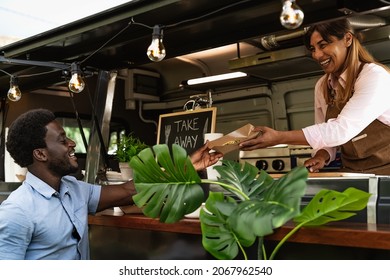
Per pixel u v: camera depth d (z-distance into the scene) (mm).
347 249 1592
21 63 2971
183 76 6090
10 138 1942
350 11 2133
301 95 4930
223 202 1410
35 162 1933
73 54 3033
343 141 2078
